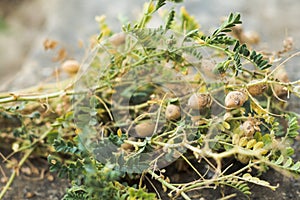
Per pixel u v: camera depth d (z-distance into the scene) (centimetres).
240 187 49
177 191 50
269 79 52
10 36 123
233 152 49
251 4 90
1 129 61
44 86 64
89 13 92
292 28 82
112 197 47
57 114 61
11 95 55
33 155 61
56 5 96
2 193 56
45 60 79
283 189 54
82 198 49
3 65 114
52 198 57
